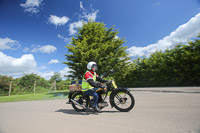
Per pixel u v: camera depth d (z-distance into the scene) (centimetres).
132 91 1318
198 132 251
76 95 491
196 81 1650
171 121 322
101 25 1689
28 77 2253
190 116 359
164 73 1894
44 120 370
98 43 1479
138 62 2216
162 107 489
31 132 280
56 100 856
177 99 671
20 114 466
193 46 1675
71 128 296
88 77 433
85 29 1639
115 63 1588
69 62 1528
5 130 296
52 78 2698
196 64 1588
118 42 1681
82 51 1362
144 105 540
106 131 271
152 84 2045
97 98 430
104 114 416
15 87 2030
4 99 1033
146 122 321
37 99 954
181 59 1705
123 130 274
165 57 1905
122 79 2320
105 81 475
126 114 405
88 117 387
